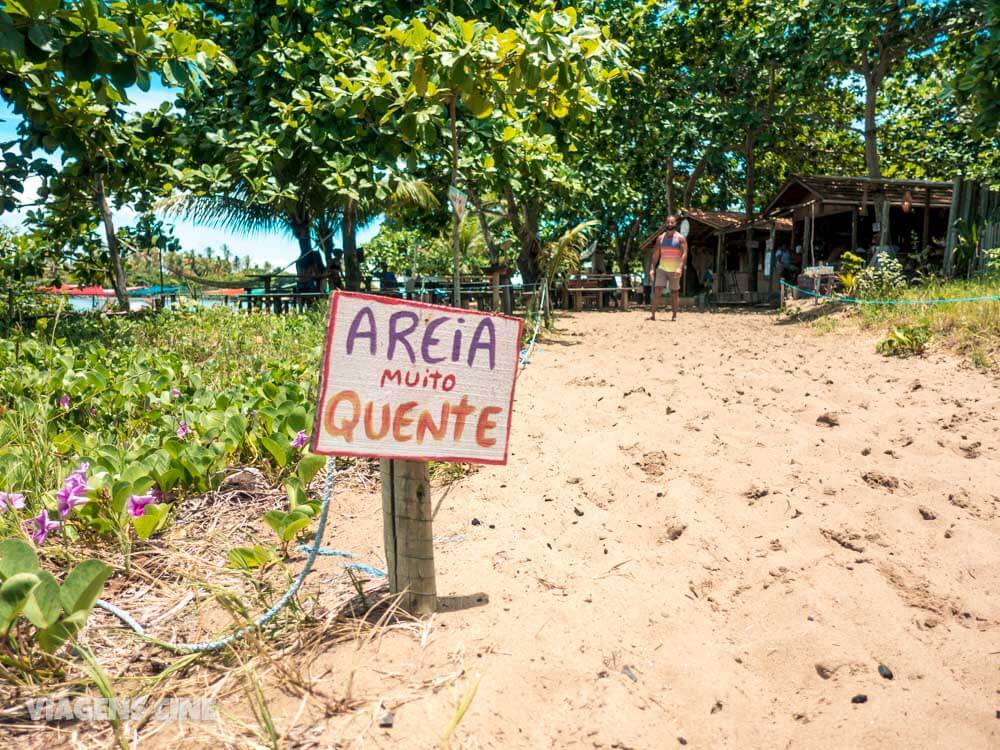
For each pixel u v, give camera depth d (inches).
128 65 220.4
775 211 818.2
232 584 111.2
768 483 151.1
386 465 98.3
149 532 117.6
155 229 652.7
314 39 480.7
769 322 518.0
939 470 154.9
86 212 546.0
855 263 557.6
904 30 725.9
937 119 866.8
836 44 695.7
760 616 100.6
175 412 188.4
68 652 91.7
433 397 93.9
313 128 419.2
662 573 113.7
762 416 205.8
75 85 297.1
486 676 82.8
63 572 111.6
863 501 139.5
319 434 88.3
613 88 768.9
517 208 725.3
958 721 76.7
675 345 391.9
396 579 99.6
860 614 98.6
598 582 110.2
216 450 155.3
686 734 76.4
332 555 120.6
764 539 125.0
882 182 675.4
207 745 72.4
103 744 73.7
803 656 90.0
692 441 183.8
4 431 158.9
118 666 89.5
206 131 502.3
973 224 511.8
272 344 374.6
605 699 78.7
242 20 530.3
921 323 314.8
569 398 245.1
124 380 219.6
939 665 87.4
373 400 90.7
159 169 520.1
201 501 145.3
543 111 234.2
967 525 126.0
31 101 271.6
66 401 184.9
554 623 95.6
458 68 191.8
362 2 471.5
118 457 145.1
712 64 826.2
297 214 666.2
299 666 86.4
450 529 133.8
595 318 611.5
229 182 467.8
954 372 249.0
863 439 179.6
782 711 81.3
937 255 641.6
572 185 517.7
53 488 135.7
